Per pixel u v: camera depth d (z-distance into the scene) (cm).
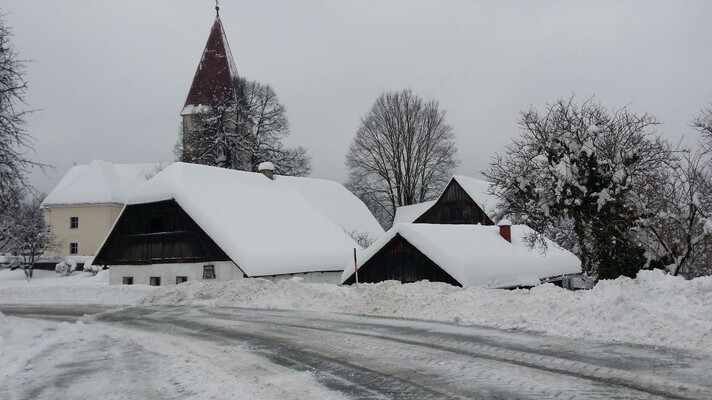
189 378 851
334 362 895
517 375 739
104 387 834
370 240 4175
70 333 1562
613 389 653
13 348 1302
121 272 3306
